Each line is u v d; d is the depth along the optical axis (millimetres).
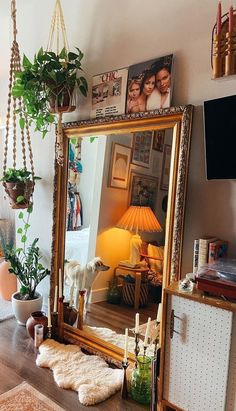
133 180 1838
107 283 2004
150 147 1718
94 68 2018
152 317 1757
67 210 2201
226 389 1179
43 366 1803
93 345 1949
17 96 2084
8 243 3543
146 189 1764
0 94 3754
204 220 1541
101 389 1592
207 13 1515
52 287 2254
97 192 2029
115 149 1915
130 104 1804
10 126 2996
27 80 1962
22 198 2223
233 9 1368
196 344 1244
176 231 1570
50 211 2406
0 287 2867
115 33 1901
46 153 2404
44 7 2326
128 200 1866
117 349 1846
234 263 1346
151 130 1708
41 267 2385
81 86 2014
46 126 2307
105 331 1979
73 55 1938
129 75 1812
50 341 2043
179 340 1291
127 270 1890
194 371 1259
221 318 1173
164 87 1645
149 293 1783
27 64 1984
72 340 2047
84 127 2023
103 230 2008
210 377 1217
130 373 1639
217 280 1217
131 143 1821
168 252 1618
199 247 1438
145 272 1792
